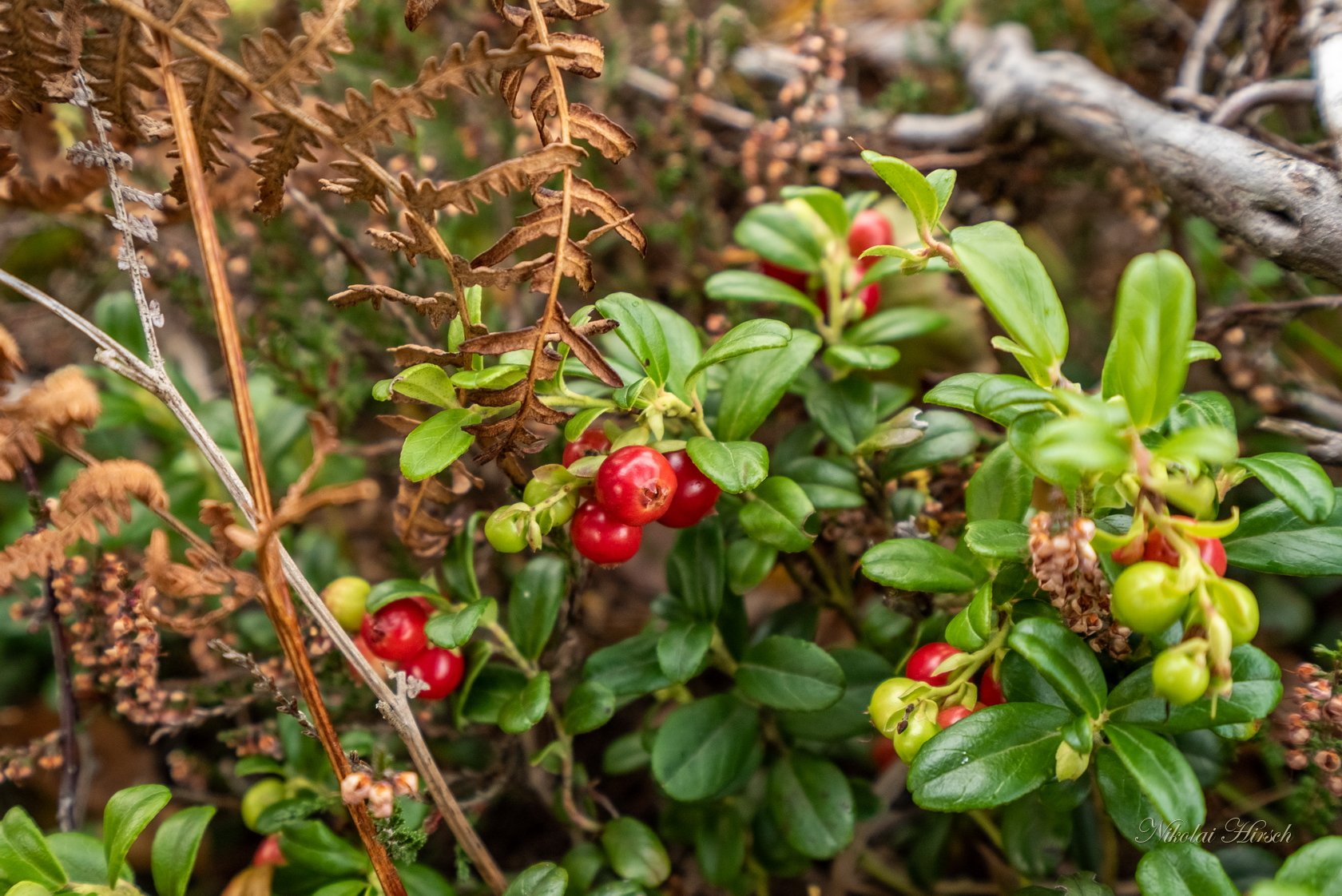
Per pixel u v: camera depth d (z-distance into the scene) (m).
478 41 0.16
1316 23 0.21
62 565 0.17
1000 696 0.18
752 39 0.29
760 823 0.22
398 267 0.23
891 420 0.20
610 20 0.29
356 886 0.19
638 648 0.20
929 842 0.22
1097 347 0.26
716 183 0.28
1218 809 0.21
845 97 0.27
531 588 0.20
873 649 0.22
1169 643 0.17
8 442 0.16
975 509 0.18
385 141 0.16
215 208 0.23
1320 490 0.16
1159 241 0.24
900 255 0.17
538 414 0.17
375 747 0.20
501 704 0.20
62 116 0.22
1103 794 0.17
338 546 0.26
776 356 0.19
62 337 0.27
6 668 0.25
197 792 0.23
